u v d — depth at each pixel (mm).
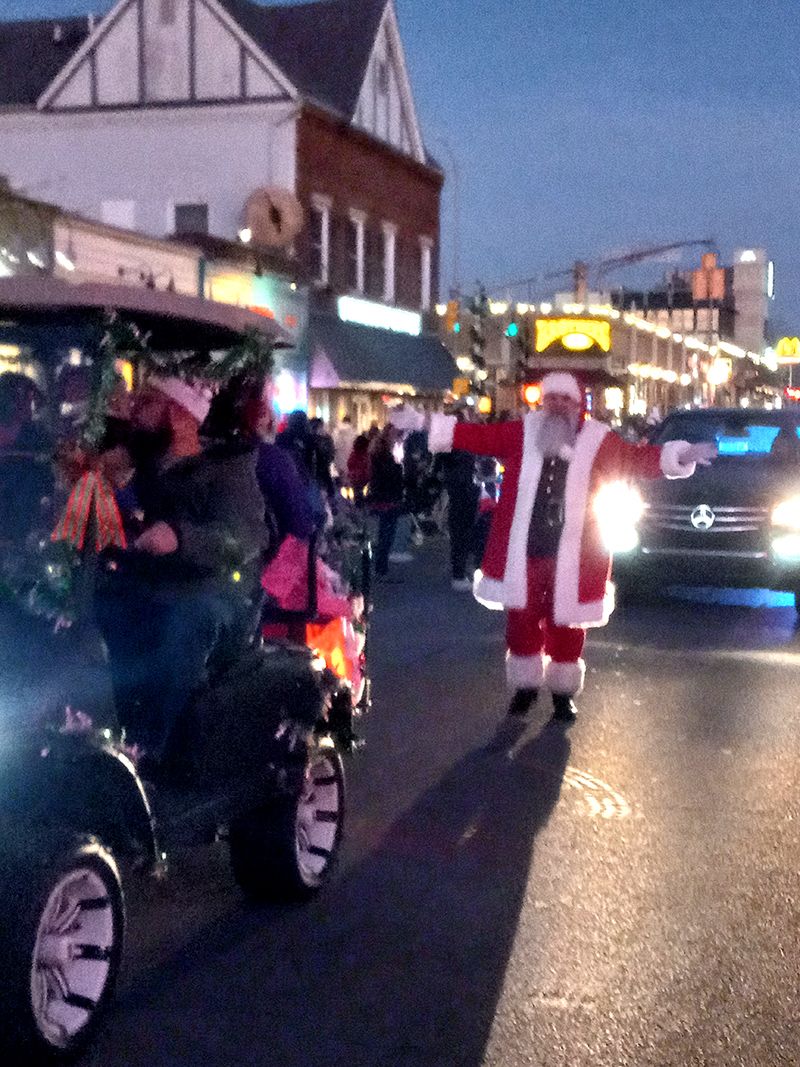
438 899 5742
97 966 4262
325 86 35719
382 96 37781
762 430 15195
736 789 7469
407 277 39969
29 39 36438
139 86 33125
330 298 34250
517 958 5098
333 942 5258
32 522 4191
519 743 8531
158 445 4996
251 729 5191
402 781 7617
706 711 9484
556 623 8773
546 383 8828
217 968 5000
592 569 8805
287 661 5523
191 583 4957
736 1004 4707
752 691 10195
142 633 4930
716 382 80688
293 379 31359
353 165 35844
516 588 8859
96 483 4262
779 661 11445
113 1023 4539
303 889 5648
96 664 4293
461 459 16203
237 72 32688
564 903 5695
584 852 6375
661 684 10445
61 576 4141
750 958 5109
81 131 33656
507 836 6617
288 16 37406
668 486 14570
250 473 5215
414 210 40281
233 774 5090
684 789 7469
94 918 4258
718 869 6129
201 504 4996
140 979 4902
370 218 37156
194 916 5539
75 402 4379
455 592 16281
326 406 33625
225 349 5801
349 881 5977
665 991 4809
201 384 5289
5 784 3941
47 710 4020
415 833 6672
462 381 33906
